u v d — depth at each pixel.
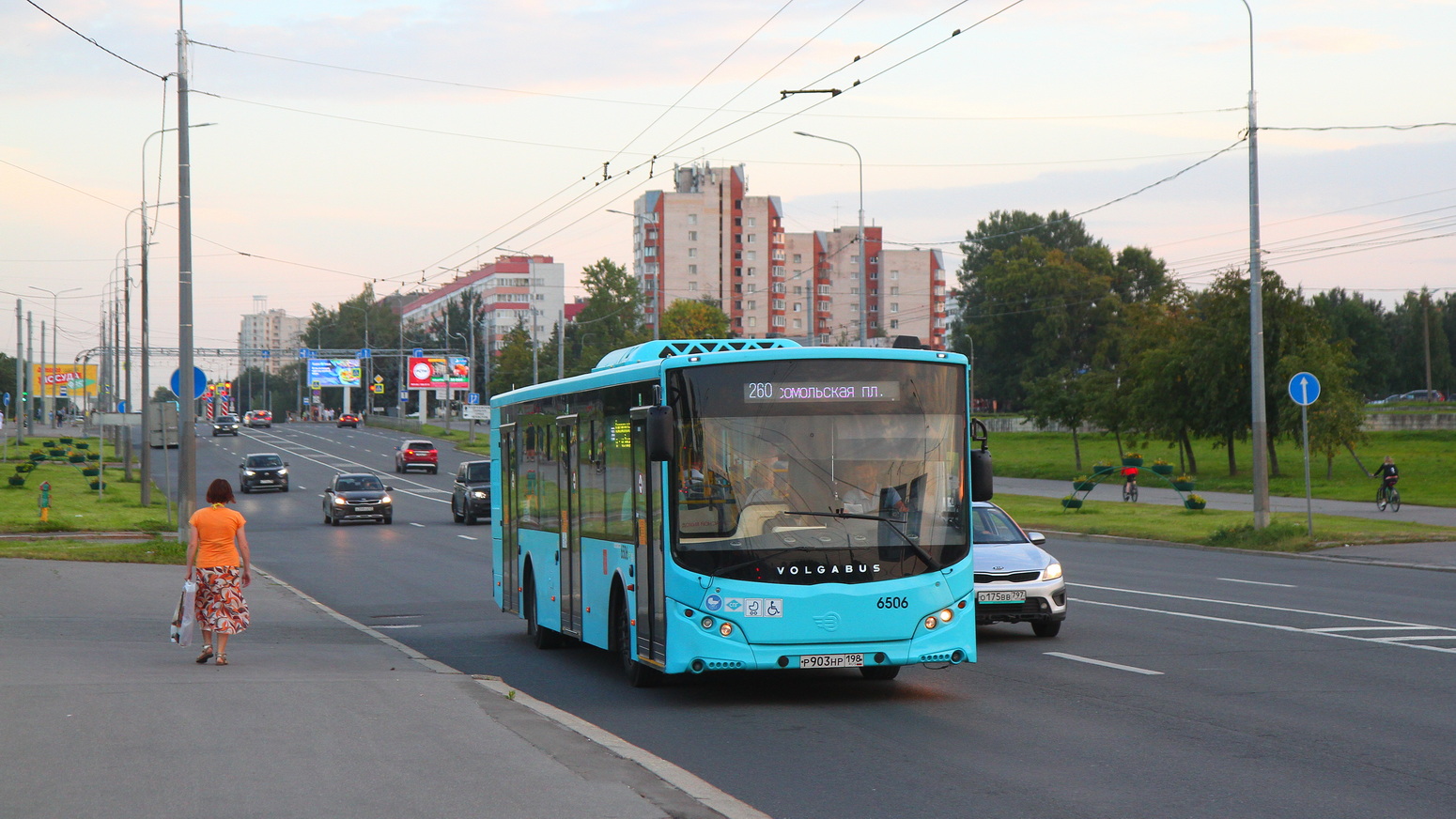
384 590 22.95
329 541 35.91
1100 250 117.81
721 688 11.96
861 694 11.52
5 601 18.80
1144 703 10.76
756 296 167.00
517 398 16.41
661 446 10.45
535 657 14.48
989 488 11.24
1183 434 58.44
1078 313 112.56
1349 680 11.79
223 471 72.44
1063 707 10.61
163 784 7.27
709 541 10.74
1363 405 55.00
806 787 7.90
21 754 8.03
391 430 124.75
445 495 60.56
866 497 10.93
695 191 163.75
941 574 10.97
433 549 32.91
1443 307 158.88
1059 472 64.38
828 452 10.95
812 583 10.70
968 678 12.27
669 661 10.75
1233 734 9.40
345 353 124.94
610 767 7.79
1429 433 71.69
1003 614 14.77
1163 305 67.19
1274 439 54.78
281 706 9.82
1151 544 31.39
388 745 8.41
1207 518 36.25
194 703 9.93
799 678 12.54
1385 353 137.12
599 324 109.69
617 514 12.24
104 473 62.09
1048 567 15.04
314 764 7.82
